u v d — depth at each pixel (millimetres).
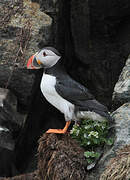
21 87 11703
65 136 9633
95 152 9531
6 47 11531
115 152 9180
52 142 9398
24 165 13609
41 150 9531
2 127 11172
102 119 9414
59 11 12562
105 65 13812
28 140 13641
